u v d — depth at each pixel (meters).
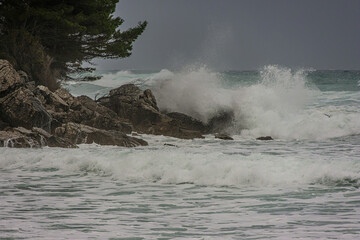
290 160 49.84
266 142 87.88
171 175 49.31
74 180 50.16
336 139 92.94
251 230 31.62
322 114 109.94
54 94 94.12
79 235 30.66
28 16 115.31
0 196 42.69
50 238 29.97
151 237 30.20
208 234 30.81
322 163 48.59
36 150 64.81
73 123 80.06
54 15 117.00
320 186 44.88
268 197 41.38
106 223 33.66
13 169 56.50
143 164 52.53
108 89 161.88
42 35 123.69
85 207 38.53
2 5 116.88
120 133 79.50
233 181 47.28
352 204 38.38
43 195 43.12
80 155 58.25
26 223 33.59
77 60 136.25
